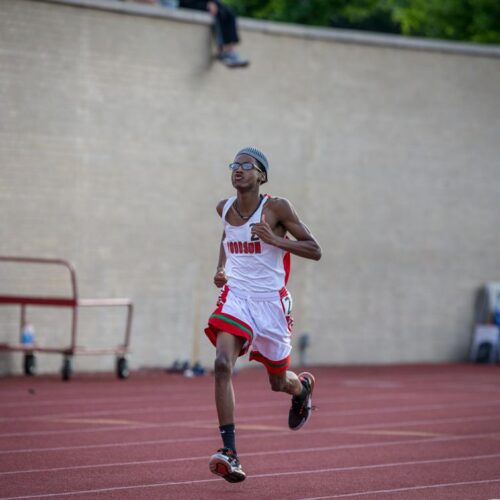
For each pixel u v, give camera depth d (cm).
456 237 6938
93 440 3238
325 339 6512
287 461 2917
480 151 6988
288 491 2452
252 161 2553
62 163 5569
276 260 2556
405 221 6750
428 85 6788
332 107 6450
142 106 5803
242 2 10656
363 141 6569
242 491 2438
